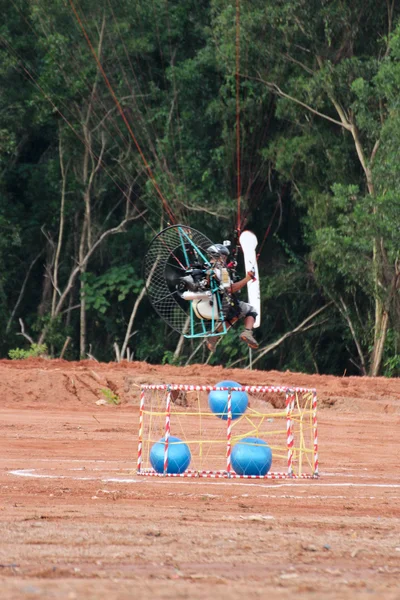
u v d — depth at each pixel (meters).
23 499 40.34
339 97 164.00
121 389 103.62
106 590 20.98
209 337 51.78
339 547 28.84
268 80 169.62
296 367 182.75
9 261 192.75
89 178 191.38
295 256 180.62
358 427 90.81
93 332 197.62
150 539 29.50
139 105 185.38
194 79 179.75
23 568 24.05
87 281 187.75
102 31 177.38
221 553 27.12
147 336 194.75
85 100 182.38
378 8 164.38
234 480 51.03
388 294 155.38
